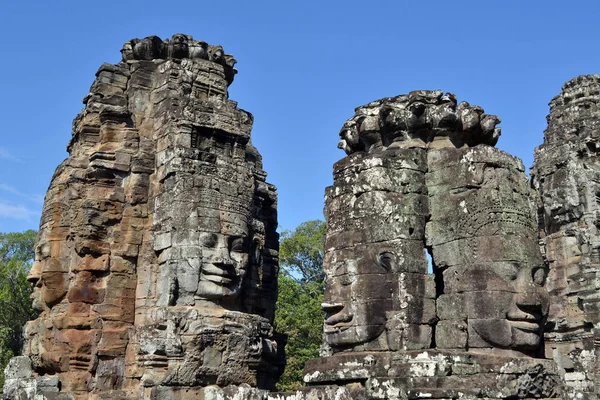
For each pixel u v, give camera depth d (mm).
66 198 16672
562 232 22328
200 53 17797
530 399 9117
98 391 15320
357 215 10266
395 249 9859
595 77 24297
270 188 21062
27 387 15562
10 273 36250
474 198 9977
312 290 37938
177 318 14531
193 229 15383
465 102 10945
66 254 16391
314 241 42031
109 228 16406
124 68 18141
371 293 9789
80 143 17375
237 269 15773
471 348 9508
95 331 15664
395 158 10367
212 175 16016
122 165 16797
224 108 16969
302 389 9969
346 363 9602
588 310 20453
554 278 22141
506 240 9688
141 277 16172
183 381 14188
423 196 10328
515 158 10461
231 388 12820
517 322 9477
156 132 17062
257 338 15500
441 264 10039
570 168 22375
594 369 17938
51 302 16156
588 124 23344
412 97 10773
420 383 8914
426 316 9711
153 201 16578
